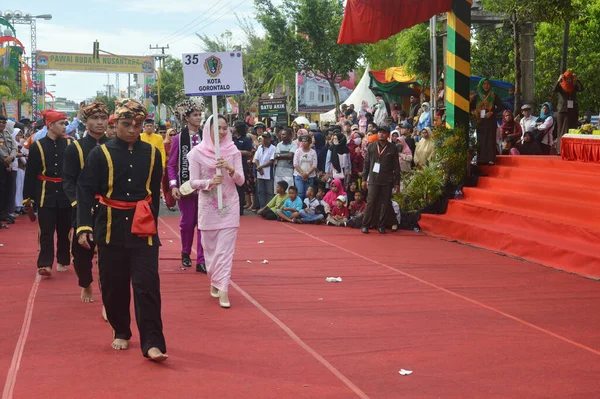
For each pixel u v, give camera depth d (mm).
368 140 15727
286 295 8641
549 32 26859
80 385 5391
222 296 7938
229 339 6703
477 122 15414
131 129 5992
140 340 6098
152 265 5957
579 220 11562
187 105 9938
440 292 8945
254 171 17766
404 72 25797
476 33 28359
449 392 5402
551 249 10719
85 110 7625
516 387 5539
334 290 8961
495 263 10984
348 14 15727
